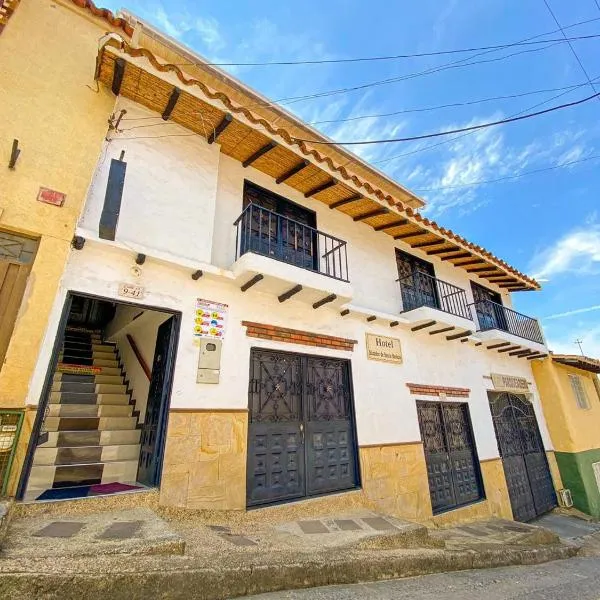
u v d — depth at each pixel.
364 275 7.05
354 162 8.38
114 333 7.59
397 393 6.49
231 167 5.77
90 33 5.02
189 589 2.23
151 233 4.46
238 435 4.38
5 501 2.88
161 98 4.73
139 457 4.63
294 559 2.80
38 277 3.51
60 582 1.96
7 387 3.15
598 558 5.80
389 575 3.18
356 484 5.36
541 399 10.50
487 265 9.48
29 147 3.91
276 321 5.28
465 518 6.56
